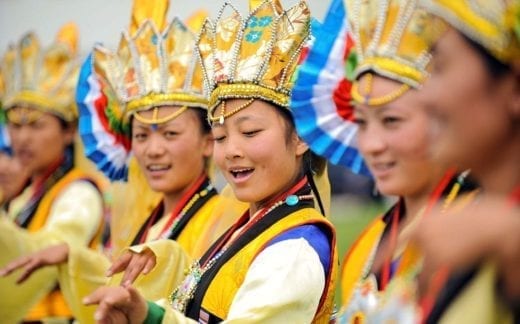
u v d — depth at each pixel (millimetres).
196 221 4863
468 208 2133
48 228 6074
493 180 2283
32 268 5094
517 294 2039
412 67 3107
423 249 1930
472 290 2354
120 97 5109
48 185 6398
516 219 1897
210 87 4195
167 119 4902
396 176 3127
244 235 4039
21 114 6438
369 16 3232
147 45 5031
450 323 2375
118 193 5441
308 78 3789
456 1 2301
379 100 3125
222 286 3975
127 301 3455
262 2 4184
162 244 4371
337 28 3738
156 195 5309
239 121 4059
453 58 2293
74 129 6523
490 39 2258
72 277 5148
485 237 1890
